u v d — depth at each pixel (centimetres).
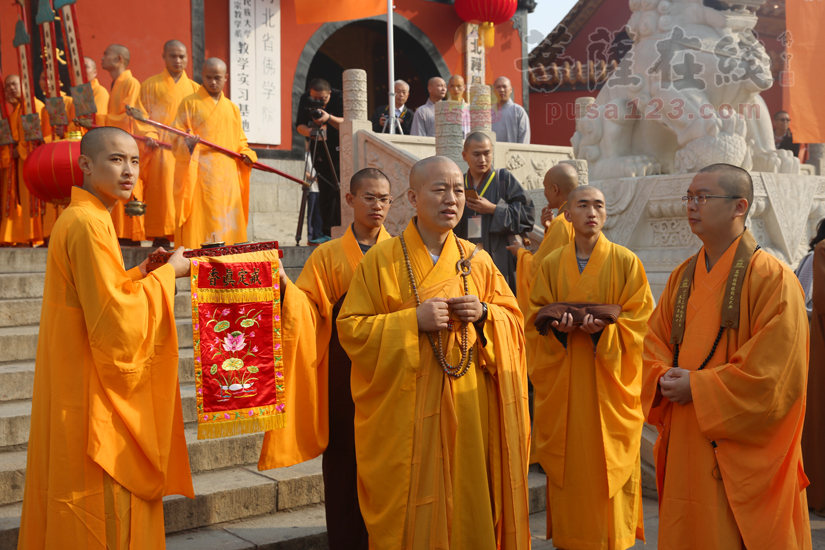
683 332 301
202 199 650
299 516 390
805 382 280
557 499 378
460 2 1174
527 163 776
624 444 371
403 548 287
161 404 292
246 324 317
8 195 719
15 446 396
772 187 611
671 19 588
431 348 294
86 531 272
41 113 658
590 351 377
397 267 304
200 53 1055
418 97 1466
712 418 279
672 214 598
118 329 273
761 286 283
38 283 558
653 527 432
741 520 277
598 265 388
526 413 313
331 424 356
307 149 796
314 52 1181
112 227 289
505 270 504
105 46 984
